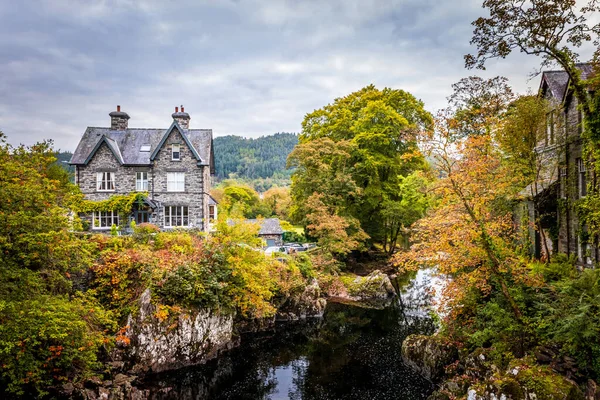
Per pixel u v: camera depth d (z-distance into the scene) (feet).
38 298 44.29
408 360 59.82
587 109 52.06
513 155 68.74
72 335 44.01
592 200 55.21
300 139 151.43
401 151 133.18
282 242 180.14
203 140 122.11
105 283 61.05
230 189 270.67
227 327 68.33
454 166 51.06
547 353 41.27
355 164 123.54
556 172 72.23
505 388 36.63
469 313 54.54
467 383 44.42
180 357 60.64
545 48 48.62
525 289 48.55
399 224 135.44
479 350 46.83
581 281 43.50
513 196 64.54
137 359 56.75
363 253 140.97
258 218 77.66
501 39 48.78
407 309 91.30
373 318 85.81
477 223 47.88
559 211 68.03
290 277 89.66
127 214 107.96
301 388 54.65
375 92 135.23
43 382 42.34
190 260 67.36
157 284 61.36
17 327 38.58
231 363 63.52
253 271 72.74
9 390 39.40
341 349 68.59
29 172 48.93
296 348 69.97
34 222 45.78
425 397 50.70
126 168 111.14
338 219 107.86
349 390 53.42
